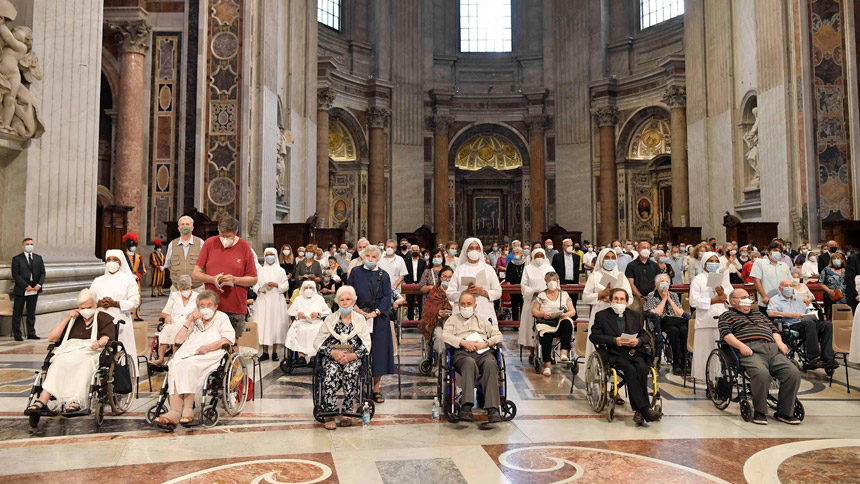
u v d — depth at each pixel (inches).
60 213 369.7
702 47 904.3
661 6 1082.1
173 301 262.4
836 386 259.6
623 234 1101.1
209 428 187.8
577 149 1135.6
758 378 196.5
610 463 156.2
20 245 347.3
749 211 792.3
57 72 367.2
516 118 1187.9
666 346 311.7
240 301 222.1
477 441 176.1
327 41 1088.8
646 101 1063.6
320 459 158.4
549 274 283.0
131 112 611.2
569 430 188.7
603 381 202.2
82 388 186.7
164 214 617.6
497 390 190.7
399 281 316.2
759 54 732.0
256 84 608.7
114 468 149.3
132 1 614.5
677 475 147.3
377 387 226.7
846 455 163.0
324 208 1008.9
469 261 254.2
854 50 630.5
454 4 1217.4
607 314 210.8
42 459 155.6
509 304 468.1
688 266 435.2
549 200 1158.3
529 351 312.0
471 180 1227.2
